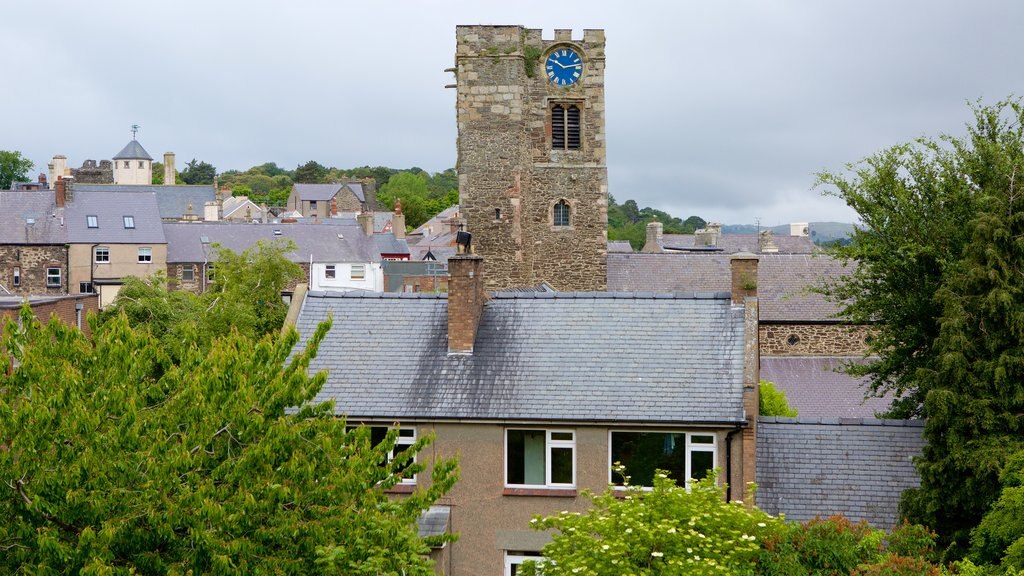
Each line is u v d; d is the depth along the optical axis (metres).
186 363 23.25
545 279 61.97
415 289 101.00
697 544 22.16
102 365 21.91
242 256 70.88
